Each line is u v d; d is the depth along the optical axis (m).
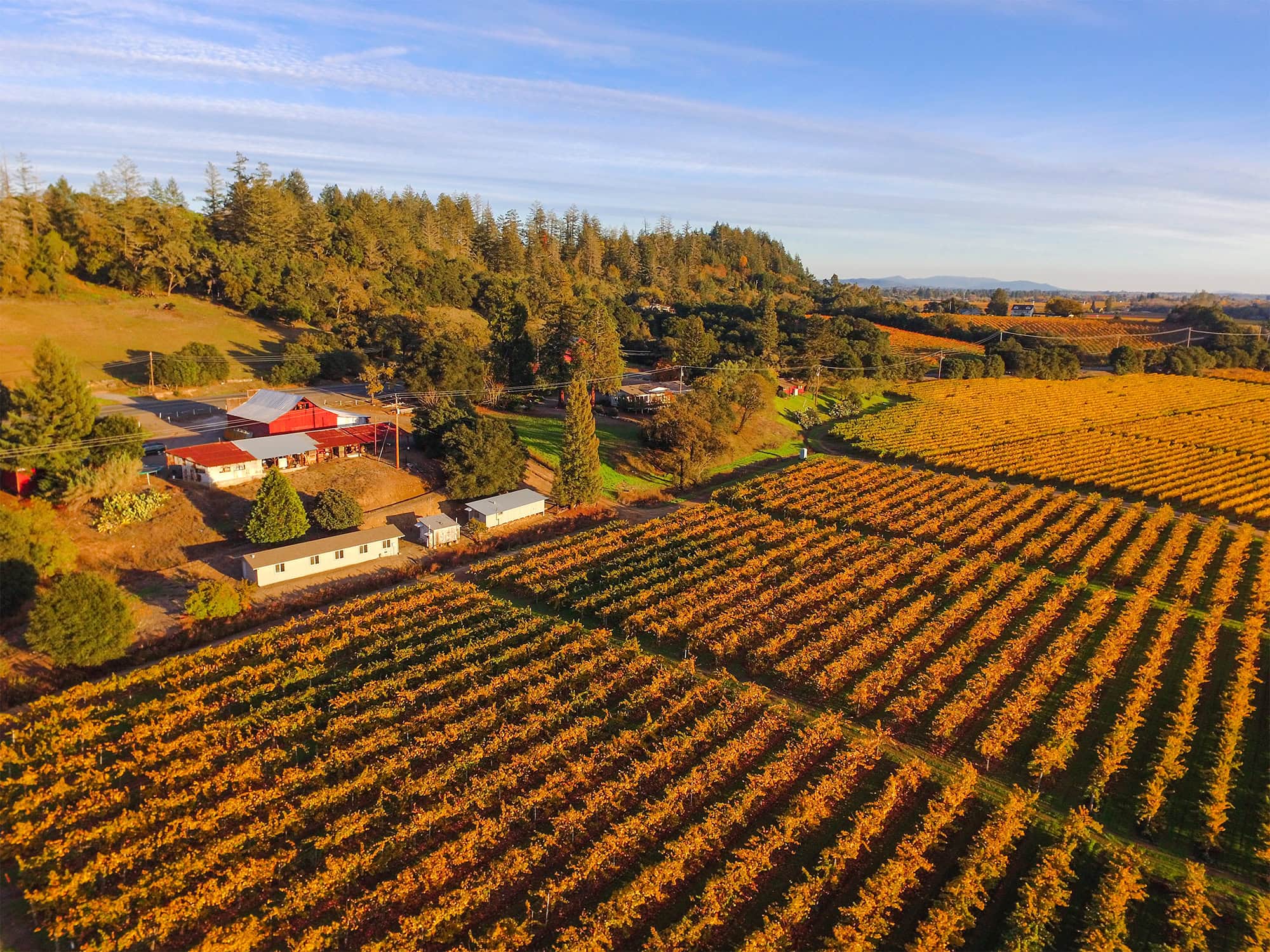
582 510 75.88
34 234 111.38
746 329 154.50
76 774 34.25
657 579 58.50
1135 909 29.41
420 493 73.19
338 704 39.69
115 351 98.31
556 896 28.59
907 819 33.84
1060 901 28.19
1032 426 113.56
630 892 28.05
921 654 47.91
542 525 71.50
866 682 43.25
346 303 126.75
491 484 72.69
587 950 25.97
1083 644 49.62
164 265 119.38
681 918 28.25
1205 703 43.06
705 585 56.34
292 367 97.38
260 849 30.83
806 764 37.50
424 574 60.12
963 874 28.94
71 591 42.09
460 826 32.66
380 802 32.47
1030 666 46.75
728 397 101.56
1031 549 63.94
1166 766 35.34
